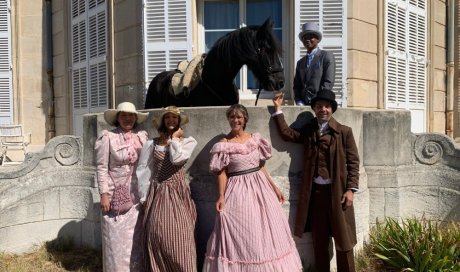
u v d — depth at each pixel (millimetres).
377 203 5918
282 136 4785
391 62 8797
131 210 4555
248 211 4180
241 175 4289
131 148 4531
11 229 5840
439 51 10586
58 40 11742
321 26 7555
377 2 8406
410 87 9523
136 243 4559
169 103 5895
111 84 9180
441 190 6012
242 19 7762
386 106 8648
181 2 7703
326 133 4605
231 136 4441
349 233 4590
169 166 4367
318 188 4656
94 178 5793
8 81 12164
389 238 5266
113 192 4551
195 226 4676
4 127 11867
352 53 7828
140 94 8219
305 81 5426
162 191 4352
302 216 4676
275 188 4477
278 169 4902
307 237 4945
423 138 6090
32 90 12180
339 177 4543
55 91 12062
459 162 5973
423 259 4805
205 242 4844
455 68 11133
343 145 4605
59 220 6055
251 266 4133
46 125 12188
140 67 8188
